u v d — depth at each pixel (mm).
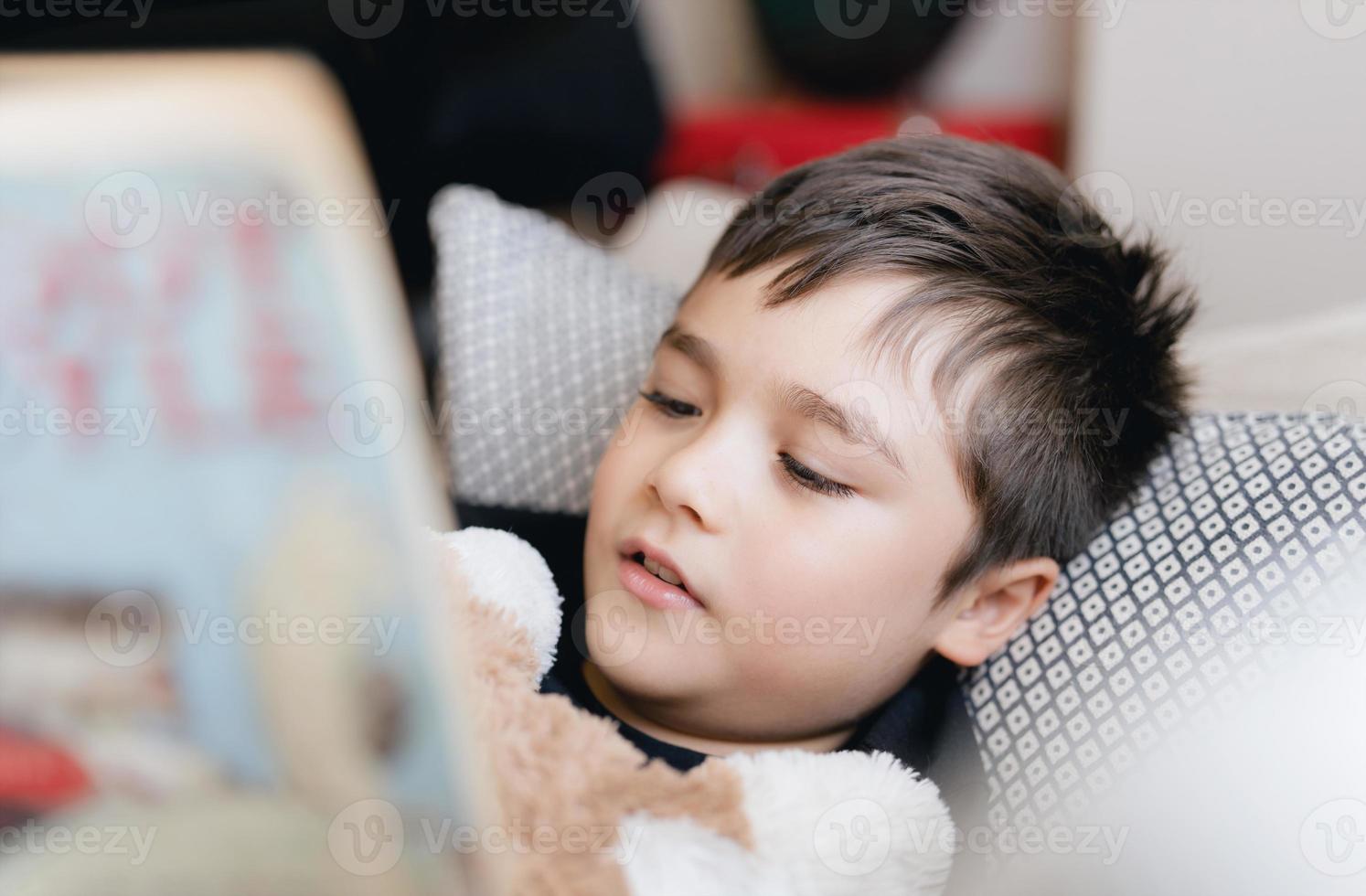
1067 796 555
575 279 844
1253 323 1300
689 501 575
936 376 599
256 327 224
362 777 259
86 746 251
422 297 1099
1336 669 517
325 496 237
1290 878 475
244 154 212
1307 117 1255
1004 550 639
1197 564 595
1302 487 600
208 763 255
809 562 589
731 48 2184
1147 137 1378
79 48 912
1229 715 528
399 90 1110
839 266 608
